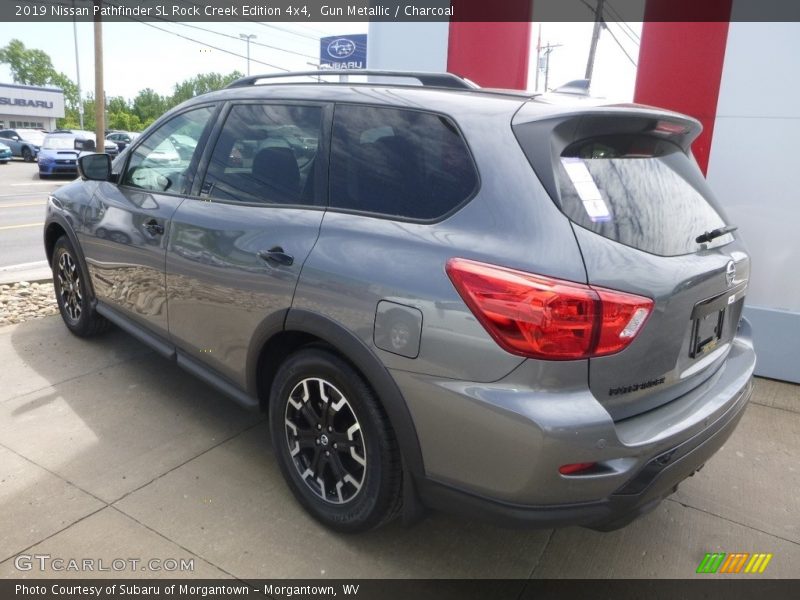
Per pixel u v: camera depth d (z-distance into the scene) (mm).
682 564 2568
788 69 4086
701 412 2227
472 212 2092
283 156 2771
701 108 4375
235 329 2787
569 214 1958
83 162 3688
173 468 2998
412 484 2240
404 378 2113
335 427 2459
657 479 2039
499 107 2221
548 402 1881
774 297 4395
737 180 4359
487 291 1933
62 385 3775
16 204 14414
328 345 2453
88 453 3082
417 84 2617
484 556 2539
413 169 2311
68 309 4504
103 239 3756
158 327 3400
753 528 2824
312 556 2473
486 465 1990
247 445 3236
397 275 2137
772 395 4219
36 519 2584
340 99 2652
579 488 1928
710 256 2305
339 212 2465
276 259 2529
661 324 2037
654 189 2260
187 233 3033
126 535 2521
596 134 2160
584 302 1855
